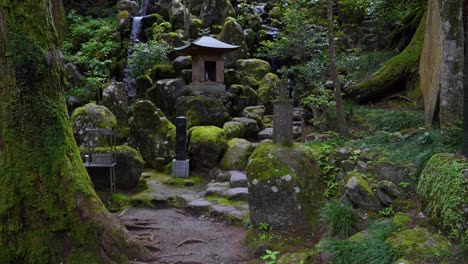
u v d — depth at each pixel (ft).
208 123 31.89
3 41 14.07
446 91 18.63
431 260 11.96
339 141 21.42
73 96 35.70
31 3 14.43
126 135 29.84
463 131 15.19
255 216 17.16
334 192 17.79
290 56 36.01
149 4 49.98
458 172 13.50
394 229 13.75
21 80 14.15
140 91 36.94
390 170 16.98
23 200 13.98
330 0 22.27
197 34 43.29
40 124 14.43
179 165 26.99
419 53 26.61
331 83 28.81
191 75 36.22
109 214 15.20
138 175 24.82
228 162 27.53
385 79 27.30
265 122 33.78
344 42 37.45
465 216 12.69
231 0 49.21
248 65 38.47
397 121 22.54
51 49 14.96
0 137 14.11
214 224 20.42
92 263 14.08
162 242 17.88
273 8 47.57
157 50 37.63
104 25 45.62
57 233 14.15
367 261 12.85
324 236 15.26
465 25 21.52
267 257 14.67
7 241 13.82
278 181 16.72
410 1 32.24
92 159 23.65
